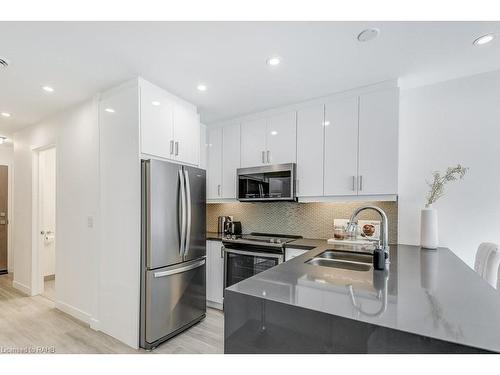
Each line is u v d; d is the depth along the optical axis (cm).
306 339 83
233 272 296
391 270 139
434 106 236
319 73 216
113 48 178
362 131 241
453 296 96
